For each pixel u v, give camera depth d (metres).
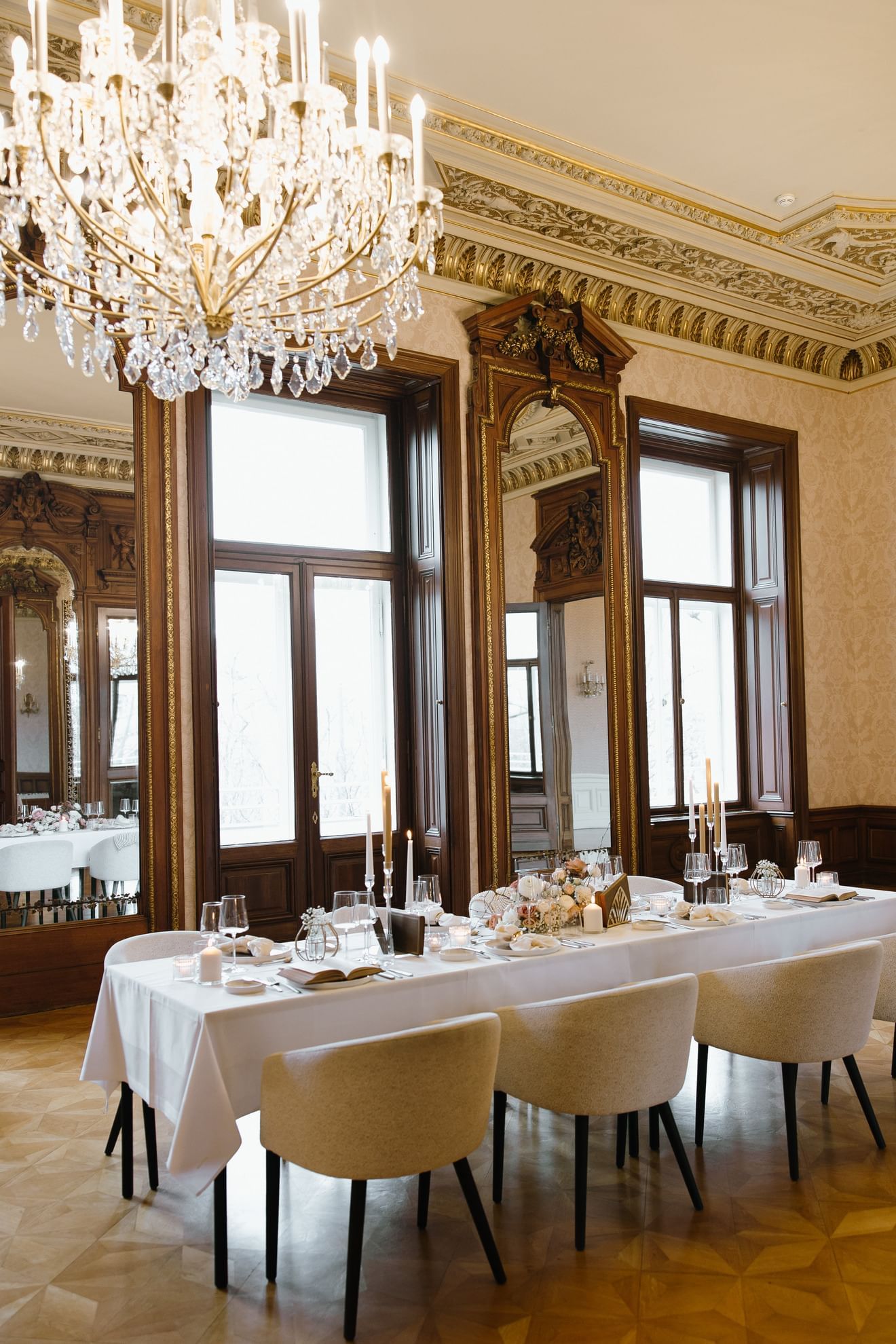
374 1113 2.73
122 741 6.33
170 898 5.86
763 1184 3.54
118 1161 3.82
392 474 7.30
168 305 3.62
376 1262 3.07
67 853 5.95
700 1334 2.67
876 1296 2.83
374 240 3.47
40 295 3.75
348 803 7.08
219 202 3.53
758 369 8.64
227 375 3.79
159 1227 3.31
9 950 5.66
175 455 5.95
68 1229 3.29
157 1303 2.86
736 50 5.21
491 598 6.93
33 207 3.68
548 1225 3.27
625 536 7.62
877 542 9.07
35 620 6.13
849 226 6.95
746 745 9.10
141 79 3.21
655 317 7.91
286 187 3.55
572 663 7.29
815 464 9.05
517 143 5.92
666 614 8.73
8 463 6.06
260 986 3.24
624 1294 2.86
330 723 7.05
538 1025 3.23
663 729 8.64
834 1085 4.55
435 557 6.96
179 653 5.91
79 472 6.25
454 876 6.79
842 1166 3.67
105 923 5.93
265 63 3.79
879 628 9.05
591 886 4.31
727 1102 4.35
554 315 7.25
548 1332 2.69
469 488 6.97
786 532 8.82
